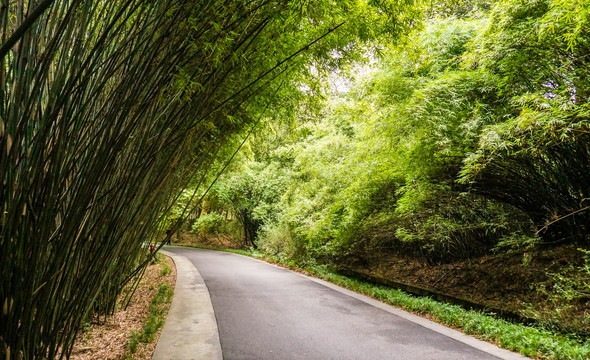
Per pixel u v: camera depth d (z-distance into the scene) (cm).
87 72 167
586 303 407
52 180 165
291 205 1043
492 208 554
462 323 415
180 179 440
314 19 266
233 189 1372
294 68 336
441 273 661
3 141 137
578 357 301
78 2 149
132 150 239
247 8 236
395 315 466
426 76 533
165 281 675
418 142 482
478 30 464
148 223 382
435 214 595
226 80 288
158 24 188
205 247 1803
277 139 1237
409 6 300
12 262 149
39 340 182
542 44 344
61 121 165
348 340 354
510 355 322
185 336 347
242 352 309
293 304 511
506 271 541
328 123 914
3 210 141
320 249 903
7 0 135
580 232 447
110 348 302
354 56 358
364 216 728
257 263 1056
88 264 217
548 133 321
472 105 435
